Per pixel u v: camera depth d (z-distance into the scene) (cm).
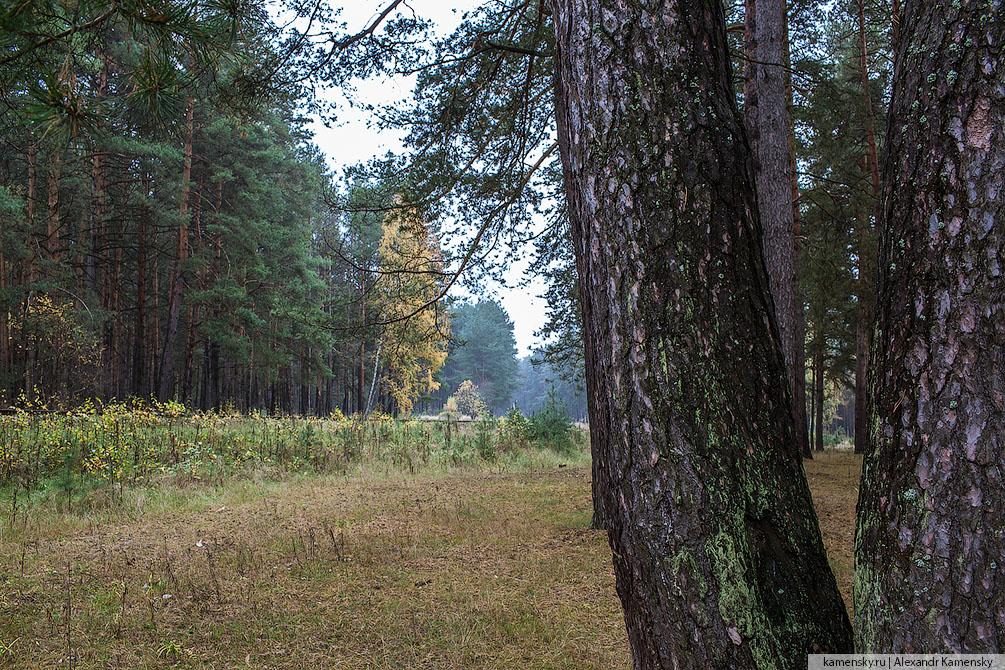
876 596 137
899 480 135
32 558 563
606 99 164
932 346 132
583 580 495
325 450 1284
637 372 157
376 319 908
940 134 136
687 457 151
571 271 1142
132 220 2253
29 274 1955
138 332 2269
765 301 164
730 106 168
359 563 545
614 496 164
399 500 864
